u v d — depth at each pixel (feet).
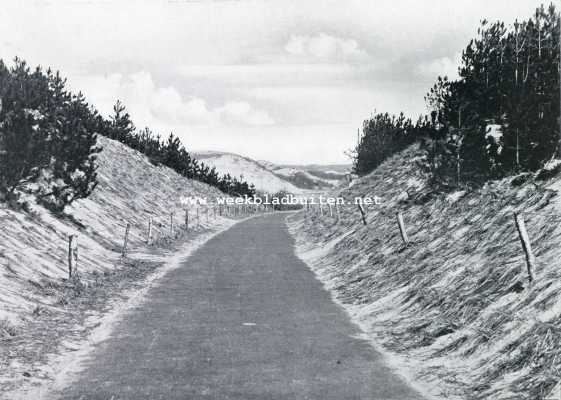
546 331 28.48
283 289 61.26
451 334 35.99
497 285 38.37
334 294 58.34
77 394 27.66
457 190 69.10
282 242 121.39
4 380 29.50
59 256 64.75
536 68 62.64
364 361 33.88
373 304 50.55
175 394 27.66
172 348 36.70
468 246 49.57
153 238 109.29
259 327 43.09
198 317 46.73
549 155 57.41
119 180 148.36
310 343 38.19
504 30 71.20
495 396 26.48
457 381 29.30
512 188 56.03
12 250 56.95
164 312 48.70
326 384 29.40
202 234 141.79
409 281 51.57
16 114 74.23
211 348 36.73
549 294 31.94
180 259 89.40
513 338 30.76
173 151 239.91
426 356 34.35
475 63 70.64
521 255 40.09
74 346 37.17
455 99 70.33
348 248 81.76
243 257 92.58
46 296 50.24
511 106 61.31
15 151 71.61
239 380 29.99
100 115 188.03
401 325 41.65
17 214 69.26
